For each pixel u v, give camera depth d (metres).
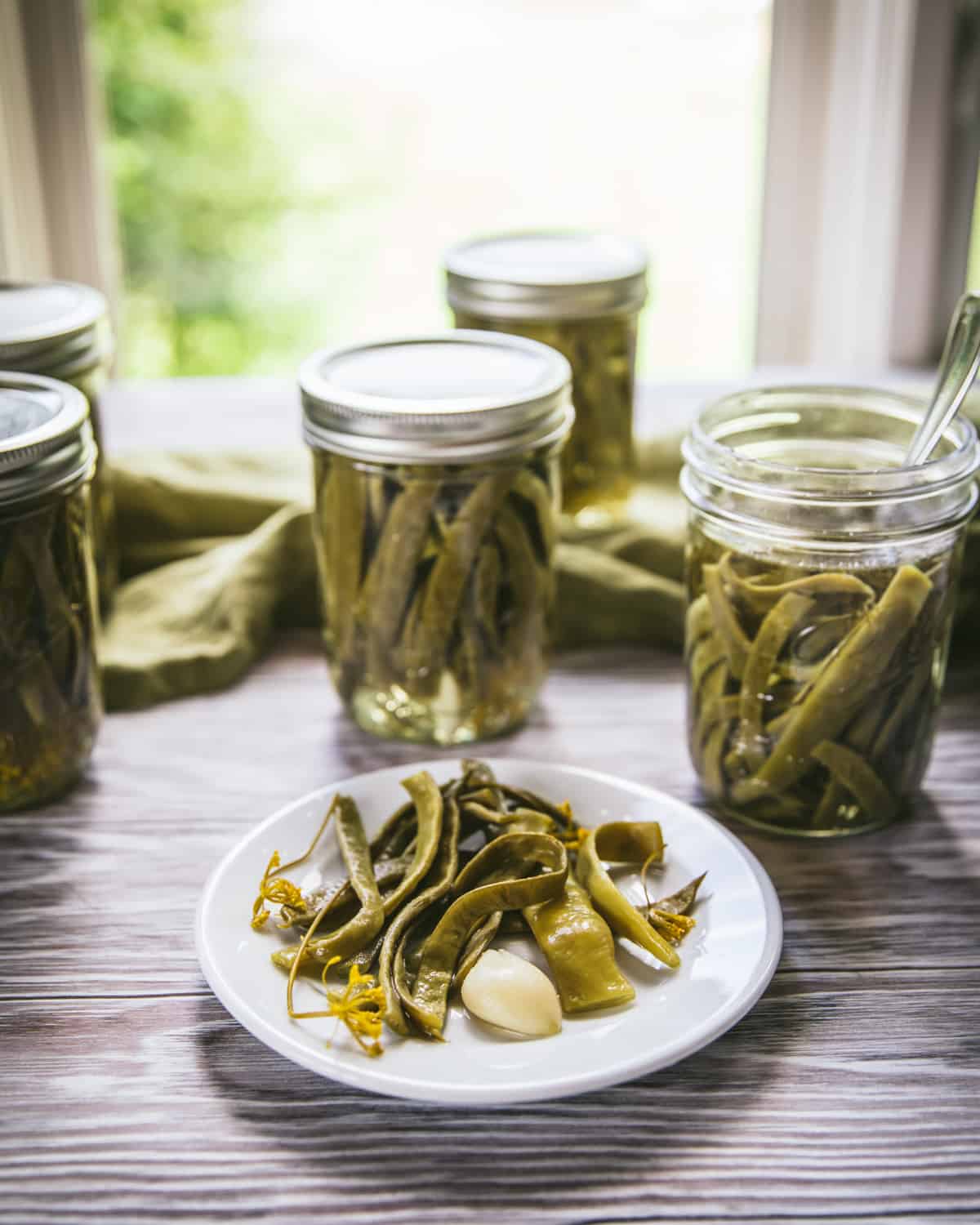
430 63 1.30
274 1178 0.51
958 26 1.02
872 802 0.69
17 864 0.69
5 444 0.64
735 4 1.17
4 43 1.01
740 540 0.65
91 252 1.11
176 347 1.46
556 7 1.24
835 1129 0.53
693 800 0.74
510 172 1.32
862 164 1.08
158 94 1.36
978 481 0.75
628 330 0.89
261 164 1.39
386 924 0.62
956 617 0.88
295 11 1.32
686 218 1.26
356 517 0.72
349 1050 0.54
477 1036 0.55
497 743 0.80
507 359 0.78
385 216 1.39
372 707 0.78
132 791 0.75
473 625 0.74
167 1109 0.54
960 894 0.67
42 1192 0.50
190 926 0.65
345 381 0.74
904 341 1.14
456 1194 0.50
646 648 0.91
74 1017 0.59
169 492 0.93
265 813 0.73
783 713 0.67
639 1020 0.55
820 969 0.62
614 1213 0.49
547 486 0.75
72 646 0.71
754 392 0.74
